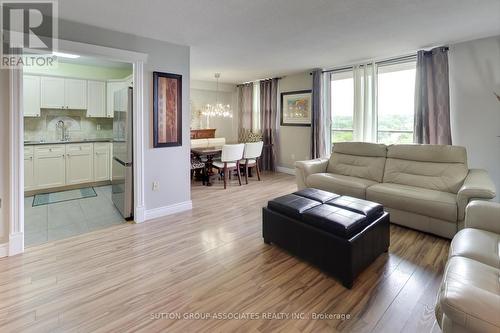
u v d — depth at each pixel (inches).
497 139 136.0
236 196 180.2
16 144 97.2
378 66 181.8
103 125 224.4
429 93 153.6
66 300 74.0
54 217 138.9
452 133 149.6
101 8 96.4
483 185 101.9
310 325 65.4
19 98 96.7
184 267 91.5
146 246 107.0
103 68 210.1
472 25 118.0
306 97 233.9
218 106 275.4
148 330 63.7
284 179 232.7
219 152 212.1
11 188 97.4
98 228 125.0
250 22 111.7
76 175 195.5
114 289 79.1
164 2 92.4
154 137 134.6
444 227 109.5
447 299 42.9
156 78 132.2
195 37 130.0
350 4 96.2
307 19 109.3
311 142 223.3
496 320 38.0
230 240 112.9
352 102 202.1
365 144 156.7
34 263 93.2
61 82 192.9
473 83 140.9
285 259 97.0
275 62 190.1
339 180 144.2
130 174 134.0
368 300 74.5
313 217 89.7
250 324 65.8
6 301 73.1
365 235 85.2
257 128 284.8
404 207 118.7
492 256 60.6
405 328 64.1
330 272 84.4
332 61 186.4
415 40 139.1
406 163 138.5
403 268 90.4
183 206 149.7
